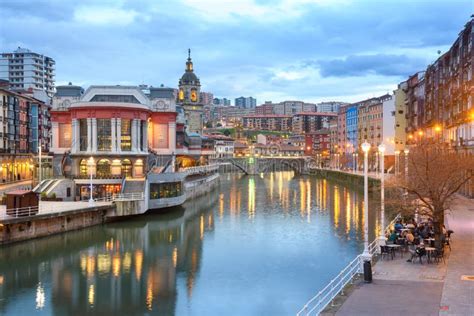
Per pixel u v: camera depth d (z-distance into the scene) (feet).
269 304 132.36
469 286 104.94
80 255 185.57
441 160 163.84
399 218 194.90
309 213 299.79
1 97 363.35
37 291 144.05
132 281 153.89
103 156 303.68
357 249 194.18
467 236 158.71
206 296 139.44
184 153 441.68
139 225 247.70
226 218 278.26
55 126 333.83
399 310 90.74
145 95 341.21
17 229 197.06
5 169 364.79
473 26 262.26
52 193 266.98
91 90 327.26
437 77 358.23
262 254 187.83
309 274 159.53
